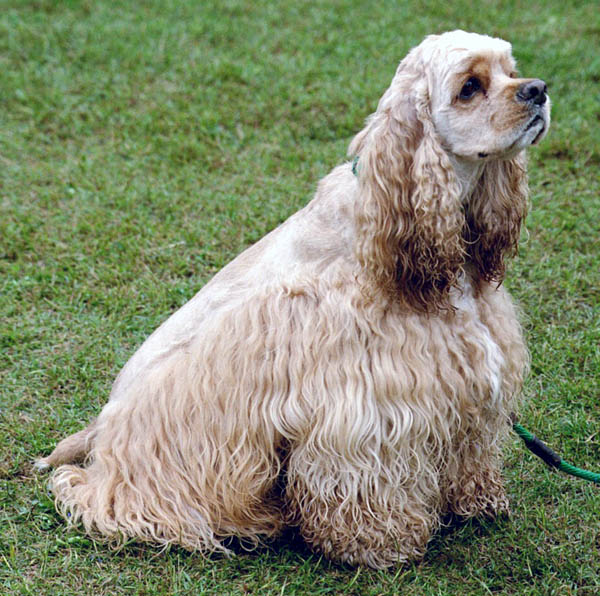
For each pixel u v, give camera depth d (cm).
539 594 398
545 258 675
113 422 458
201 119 908
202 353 433
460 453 440
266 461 425
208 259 695
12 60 1047
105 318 630
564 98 934
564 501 456
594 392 533
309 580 414
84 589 413
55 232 736
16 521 459
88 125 921
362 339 398
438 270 386
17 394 557
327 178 429
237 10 1193
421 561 427
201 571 424
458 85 376
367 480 409
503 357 420
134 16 1170
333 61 1037
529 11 1175
